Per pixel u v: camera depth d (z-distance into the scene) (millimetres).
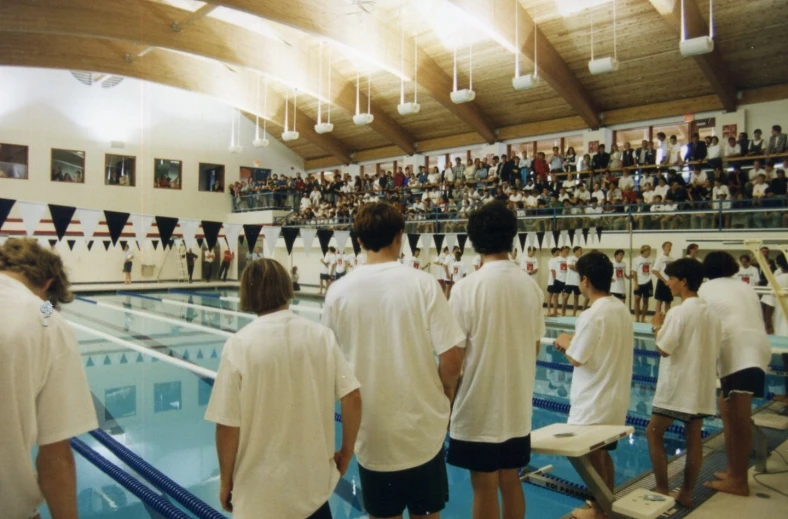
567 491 3283
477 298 2266
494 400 2246
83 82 18766
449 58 14117
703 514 2834
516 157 14820
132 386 6469
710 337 2943
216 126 21594
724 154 11766
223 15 14180
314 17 11328
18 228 15656
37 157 17969
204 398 6012
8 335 1345
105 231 18859
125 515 3408
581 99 14070
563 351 2965
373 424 2029
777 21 10711
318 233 5961
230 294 17828
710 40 8938
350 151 21594
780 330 7648
